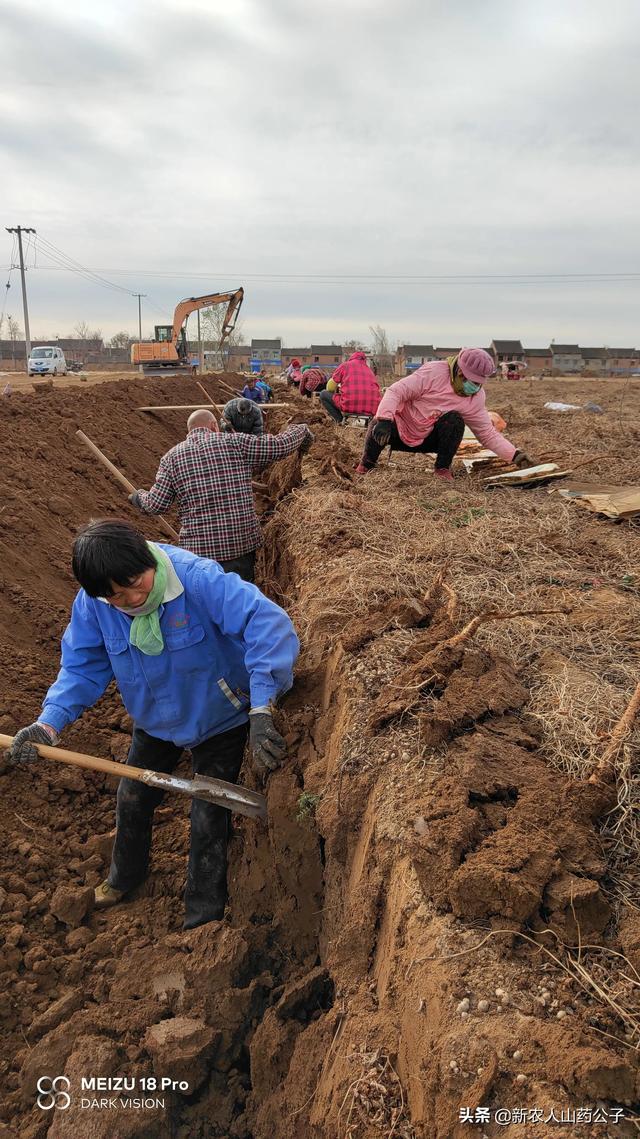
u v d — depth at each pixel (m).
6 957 3.05
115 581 2.44
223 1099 2.60
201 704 2.96
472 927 1.97
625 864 2.10
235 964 2.84
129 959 3.00
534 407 17.38
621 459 8.36
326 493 6.21
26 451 7.43
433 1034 1.79
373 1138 1.82
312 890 3.06
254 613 2.78
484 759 2.44
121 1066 2.60
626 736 2.42
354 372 11.09
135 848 3.28
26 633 4.91
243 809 3.10
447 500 6.30
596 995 1.78
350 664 3.26
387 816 2.45
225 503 4.97
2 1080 2.66
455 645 3.08
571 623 3.57
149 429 11.62
